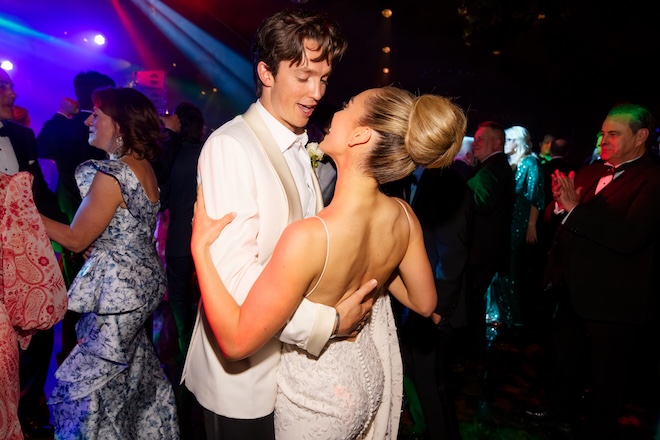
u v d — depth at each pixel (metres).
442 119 1.38
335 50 1.59
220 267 1.46
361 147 1.43
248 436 1.62
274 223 1.59
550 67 7.67
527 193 4.91
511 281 4.95
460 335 4.44
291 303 1.35
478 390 3.57
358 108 1.44
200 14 11.44
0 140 2.94
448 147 1.41
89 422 2.22
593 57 7.20
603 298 2.62
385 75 9.99
